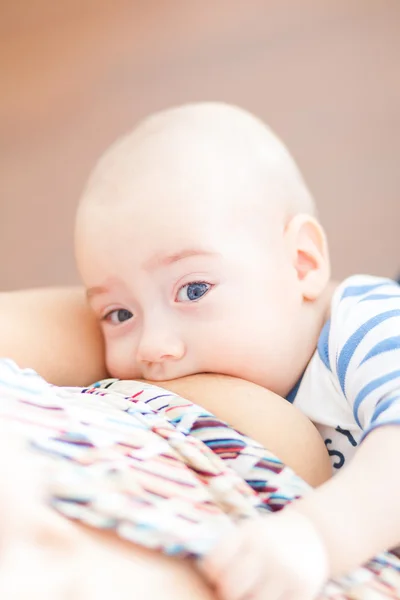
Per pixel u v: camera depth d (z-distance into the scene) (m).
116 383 0.83
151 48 2.05
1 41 2.08
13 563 0.48
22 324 0.90
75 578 0.48
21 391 0.62
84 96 2.05
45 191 2.01
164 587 0.50
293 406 0.80
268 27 2.01
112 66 2.06
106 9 2.06
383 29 1.97
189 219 0.85
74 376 0.92
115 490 0.54
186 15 2.04
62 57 2.07
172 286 0.85
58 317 0.94
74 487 0.52
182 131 0.94
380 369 0.75
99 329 0.97
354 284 0.90
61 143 2.03
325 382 0.85
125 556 0.51
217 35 2.03
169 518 0.53
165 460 0.61
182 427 0.70
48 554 0.49
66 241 1.98
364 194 1.94
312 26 2.00
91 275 0.90
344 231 1.93
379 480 0.63
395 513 0.63
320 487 0.63
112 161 0.94
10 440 0.54
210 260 0.85
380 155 1.95
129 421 0.65
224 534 0.54
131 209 0.87
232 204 0.88
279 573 0.52
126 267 0.87
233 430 0.70
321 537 0.59
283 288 0.89
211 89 2.02
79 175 2.01
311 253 0.94
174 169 0.88
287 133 1.99
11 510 0.50
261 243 0.89
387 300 0.83
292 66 2.00
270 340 0.86
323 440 0.82
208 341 0.84
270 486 0.66
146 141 0.94
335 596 0.58
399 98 1.95
